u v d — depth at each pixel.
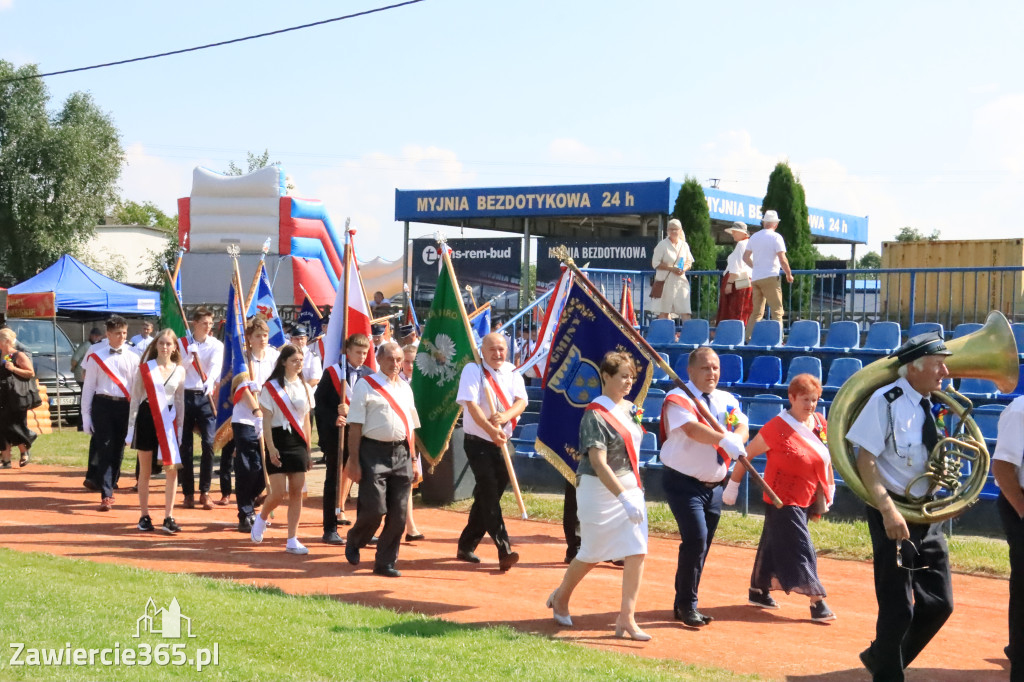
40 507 13.21
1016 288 17.25
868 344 15.91
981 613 8.55
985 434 12.59
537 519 12.78
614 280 19.94
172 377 11.52
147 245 69.50
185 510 13.23
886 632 6.11
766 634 7.71
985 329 6.38
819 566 10.25
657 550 11.00
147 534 11.48
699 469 7.82
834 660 7.02
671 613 8.26
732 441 7.53
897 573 6.10
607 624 7.84
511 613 8.13
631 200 26.48
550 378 9.83
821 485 8.23
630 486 7.44
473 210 28.41
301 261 25.05
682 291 18.88
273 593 8.30
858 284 21.81
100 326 25.84
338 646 6.56
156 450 11.67
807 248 26.41
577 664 6.46
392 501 9.55
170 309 14.93
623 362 7.46
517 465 14.80
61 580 8.18
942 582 6.29
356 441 9.55
